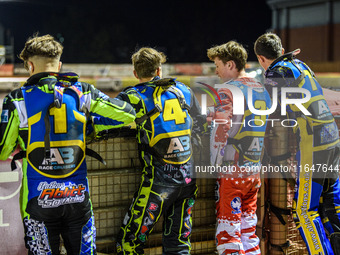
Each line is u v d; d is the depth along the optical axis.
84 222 9.60
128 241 10.84
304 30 103.31
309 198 11.82
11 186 10.73
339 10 98.50
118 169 11.52
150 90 10.69
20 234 10.85
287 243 12.82
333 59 99.31
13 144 9.22
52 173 9.08
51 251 9.45
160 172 10.61
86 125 10.17
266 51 11.97
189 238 11.25
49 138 9.05
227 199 11.26
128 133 11.43
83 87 9.51
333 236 12.21
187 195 10.98
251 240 11.55
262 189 12.42
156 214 10.70
